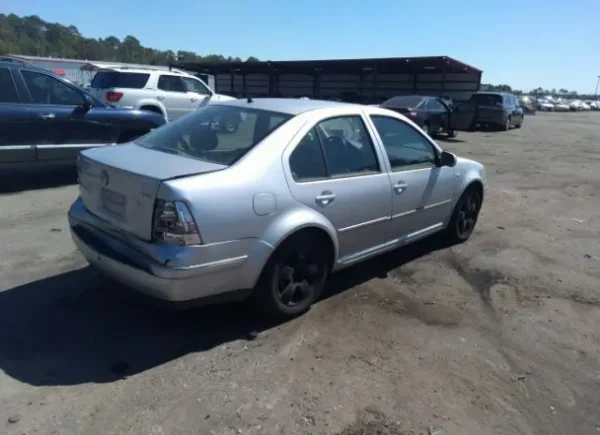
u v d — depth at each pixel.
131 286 3.44
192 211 3.18
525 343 3.87
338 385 3.19
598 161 14.54
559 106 70.12
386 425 2.86
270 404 2.98
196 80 14.77
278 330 3.83
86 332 3.68
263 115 4.07
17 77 7.41
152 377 3.19
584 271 5.43
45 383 3.08
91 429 2.72
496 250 5.93
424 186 5.02
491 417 2.99
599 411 3.11
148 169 3.40
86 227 3.90
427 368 3.44
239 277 3.49
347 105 4.54
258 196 3.49
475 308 4.40
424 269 5.22
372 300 4.43
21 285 4.38
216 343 3.62
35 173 8.87
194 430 2.74
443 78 31.55
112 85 13.12
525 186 10.23
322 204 3.91
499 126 25.44
